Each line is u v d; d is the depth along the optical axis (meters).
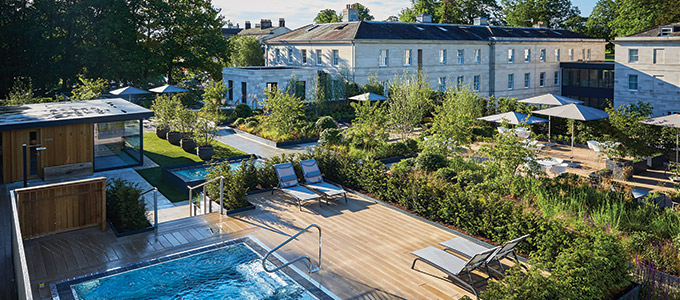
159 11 42.28
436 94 35.66
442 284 9.27
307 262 10.24
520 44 50.72
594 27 73.81
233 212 13.27
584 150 25.33
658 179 20.08
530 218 10.57
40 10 39.94
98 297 8.75
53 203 11.49
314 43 44.81
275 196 14.88
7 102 26.70
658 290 9.09
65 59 41.41
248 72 38.84
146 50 42.56
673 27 39.81
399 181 13.81
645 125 22.22
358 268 9.96
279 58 50.12
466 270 9.19
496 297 7.70
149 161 22.20
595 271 8.41
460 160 18.70
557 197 13.72
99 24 40.28
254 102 38.06
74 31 41.91
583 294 8.20
